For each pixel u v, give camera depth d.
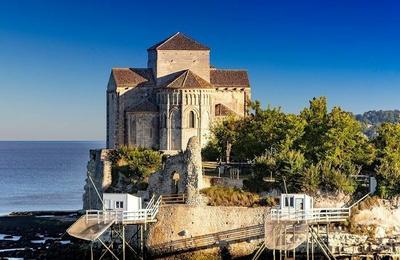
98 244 125.25
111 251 116.31
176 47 181.62
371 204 123.75
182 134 172.38
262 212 121.38
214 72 187.88
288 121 143.62
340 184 124.38
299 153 132.12
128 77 181.75
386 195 125.31
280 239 111.56
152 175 133.50
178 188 127.69
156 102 178.50
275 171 128.62
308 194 124.94
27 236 144.50
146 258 121.56
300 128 141.00
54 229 152.12
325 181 125.56
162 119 175.00
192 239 121.25
